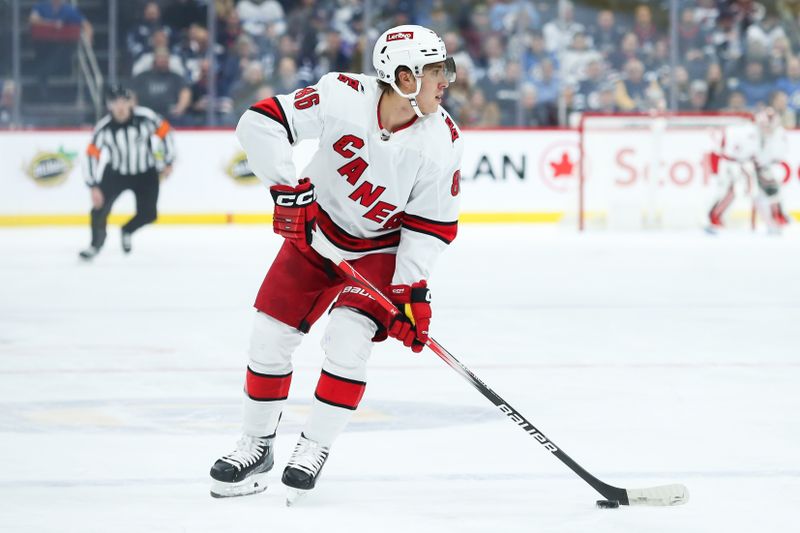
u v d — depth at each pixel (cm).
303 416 1364
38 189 3900
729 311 2209
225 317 2156
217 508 1002
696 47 4212
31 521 959
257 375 1042
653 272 2798
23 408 1420
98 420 1352
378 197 1014
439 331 1988
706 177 3872
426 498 1034
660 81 4216
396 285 1030
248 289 2525
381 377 1594
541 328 2017
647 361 1722
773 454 1193
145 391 1525
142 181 3120
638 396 1482
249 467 1038
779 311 2208
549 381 1578
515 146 3966
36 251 3278
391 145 995
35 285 2603
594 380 1585
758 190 3709
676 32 4203
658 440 1252
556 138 3962
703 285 2569
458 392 1500
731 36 4206
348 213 1031
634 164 3884
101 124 3078
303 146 2522
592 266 2914
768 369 1662
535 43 4188
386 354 1772
